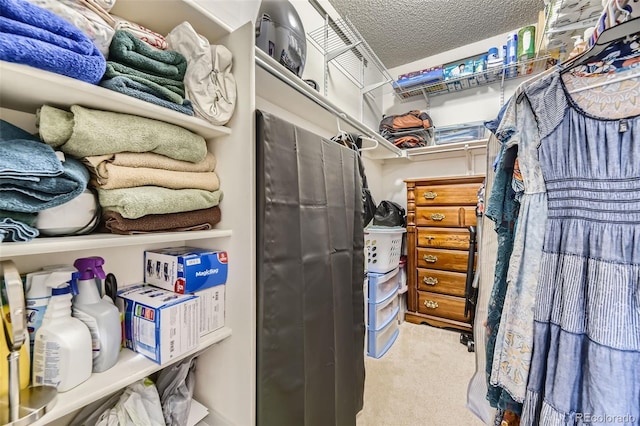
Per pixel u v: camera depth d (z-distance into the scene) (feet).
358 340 4.38
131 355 2.35
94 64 1.79
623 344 1.88
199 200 2.68
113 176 2.06
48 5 1.74
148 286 2.81
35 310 1.92
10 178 1.58
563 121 2.23
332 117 5.25
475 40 8.23
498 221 2.86
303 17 5.58
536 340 2.30
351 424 4.02
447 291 7.90
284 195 3.01
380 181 10.06
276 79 3.58
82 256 2.49
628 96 1.96
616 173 1.98
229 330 2.88
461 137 7.98
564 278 2.16
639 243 1.88
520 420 2.44
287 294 3.00
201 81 2.61
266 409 2.76
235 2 3.98
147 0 2.44
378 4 6.67
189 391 2.91
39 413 1.62
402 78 8.39
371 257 6.88
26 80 1.65
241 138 2.85
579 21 4.68
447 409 4.80
